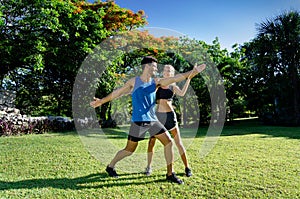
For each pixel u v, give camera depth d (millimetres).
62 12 8070
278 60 10984
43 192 2535
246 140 5699
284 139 5828
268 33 11031
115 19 9180
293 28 10508
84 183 2807
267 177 2979
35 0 7508
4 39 7699
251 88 11570
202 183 2801
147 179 2951
